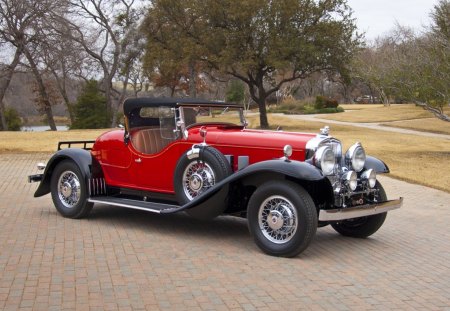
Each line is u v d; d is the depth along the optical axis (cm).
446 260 641
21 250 611
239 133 695
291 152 611
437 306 479
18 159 1605
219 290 496
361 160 662
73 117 4153
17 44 3622
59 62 3969
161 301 464
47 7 3538
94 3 4159
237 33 3094
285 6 3008
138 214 830
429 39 1961
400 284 538
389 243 716
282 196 602
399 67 1909
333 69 3272
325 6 3147
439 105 1867
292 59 3225
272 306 461
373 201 697
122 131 786
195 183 671
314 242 703
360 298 491
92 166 781
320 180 608
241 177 616
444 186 1250
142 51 4297
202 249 637
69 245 638
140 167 749
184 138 705
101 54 4325
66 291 481
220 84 6397
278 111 6038
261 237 620
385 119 4481
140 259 588
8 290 480
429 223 864
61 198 802
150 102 736
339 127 3666
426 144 2467
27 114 6056
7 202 919
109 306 449
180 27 3312
